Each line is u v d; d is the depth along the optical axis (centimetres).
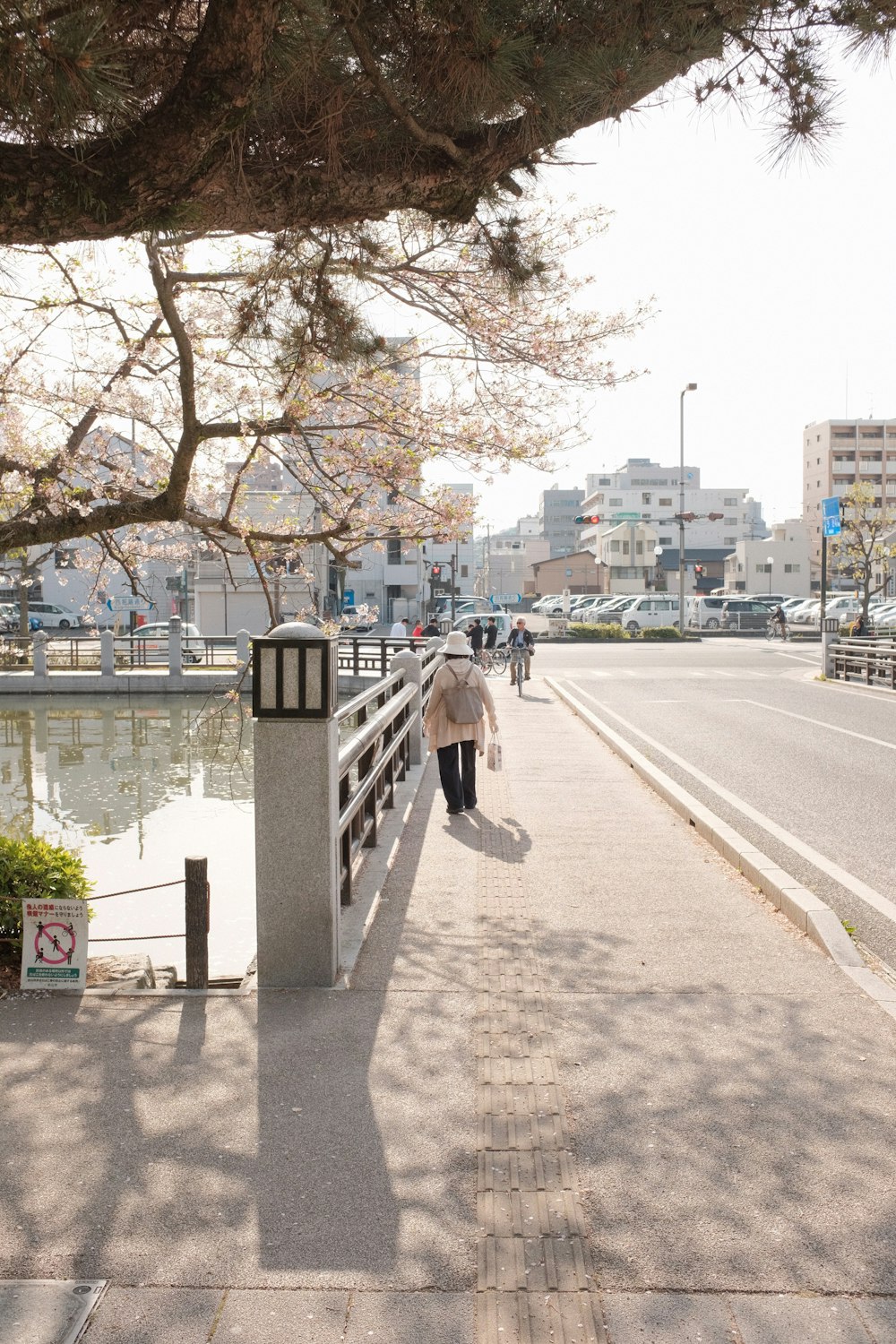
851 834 945
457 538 1020
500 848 848
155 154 375
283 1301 280
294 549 916
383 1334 267
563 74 415
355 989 516
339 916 566
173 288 749
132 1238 307
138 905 1123
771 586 9569
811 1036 459
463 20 396
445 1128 374
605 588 9494
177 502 732
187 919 542
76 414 1117
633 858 810
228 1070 422
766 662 3588
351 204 474
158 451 1147
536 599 9544
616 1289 286
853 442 11538
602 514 14475
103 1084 409
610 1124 378
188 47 398
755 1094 402
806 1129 374
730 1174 344
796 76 454
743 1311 277
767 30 449
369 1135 369
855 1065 428
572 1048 445
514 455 975
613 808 1026
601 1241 307
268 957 520
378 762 846
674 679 2861
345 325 587
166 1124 377
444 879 743
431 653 1862
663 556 12538
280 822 517
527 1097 397
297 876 518
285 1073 419
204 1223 315
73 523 725
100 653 3600
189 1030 465
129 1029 466
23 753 2350
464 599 6338
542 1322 271
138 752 2355
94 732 2662
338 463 960
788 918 645
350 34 401
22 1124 377
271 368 762
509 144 459
